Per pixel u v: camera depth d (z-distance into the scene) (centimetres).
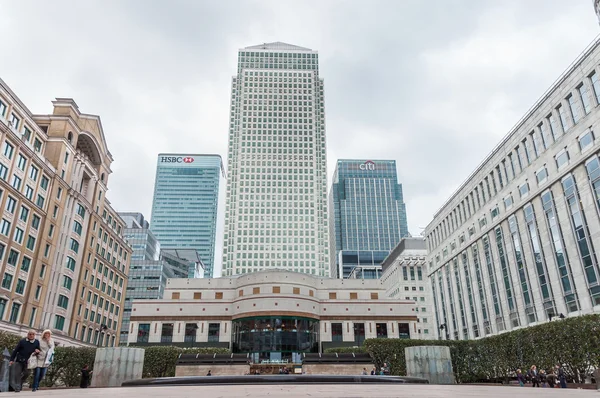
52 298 7062
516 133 7075
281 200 19512
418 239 14512
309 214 19375
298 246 18788
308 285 7950
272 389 1480
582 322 3797
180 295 8244
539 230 6369
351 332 7906
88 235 8394
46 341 1705
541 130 6488
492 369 5166
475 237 8312
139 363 3064
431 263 10569
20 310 6281
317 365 5509
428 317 13675
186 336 7788
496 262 7538
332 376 2066
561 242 5853
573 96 5747
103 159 9212
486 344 5325
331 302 8119
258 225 19038
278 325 7369
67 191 7669
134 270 15425
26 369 1605
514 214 7081
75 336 7819
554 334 4156
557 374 3725
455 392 1392
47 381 3988
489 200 7881
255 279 7806
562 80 5956
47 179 7112
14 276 6125
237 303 7844
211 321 7912
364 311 8075
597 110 5256
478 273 8212
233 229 19012
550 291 6044
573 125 5728
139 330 7788
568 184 5784
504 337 4988
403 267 14312
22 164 6425
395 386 1727
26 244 6456
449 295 9462
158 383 2030
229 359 5562
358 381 2080
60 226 7375
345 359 5562
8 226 6034
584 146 5488
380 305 8138
